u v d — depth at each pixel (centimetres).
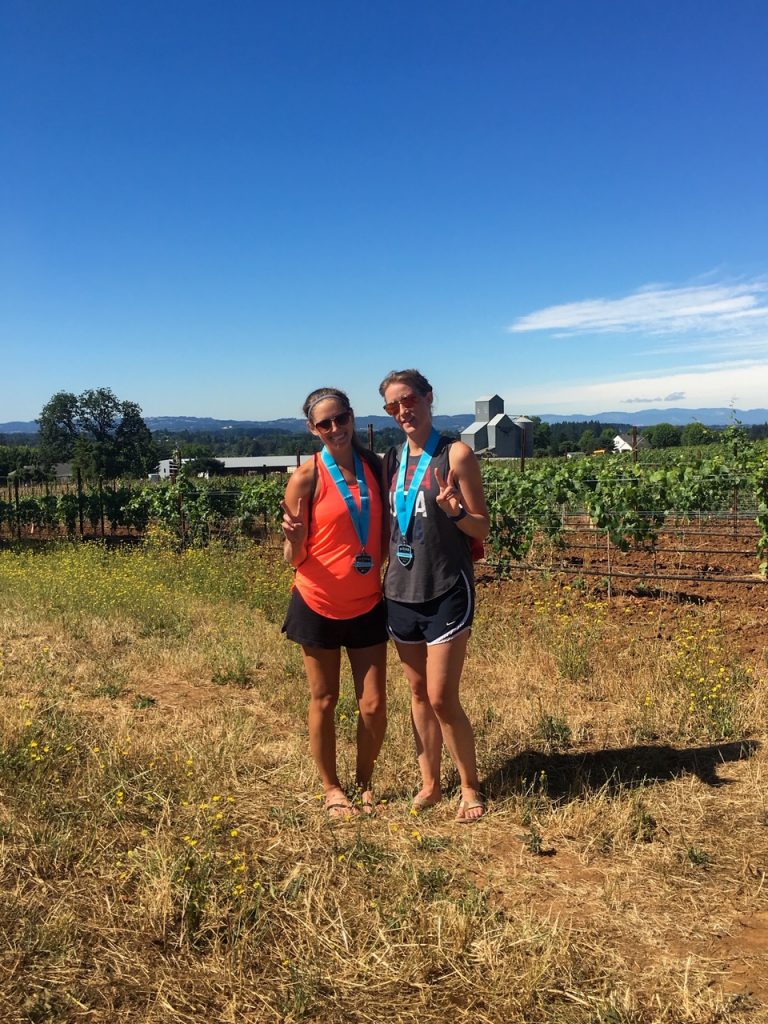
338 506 353
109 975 245
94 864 306
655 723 473
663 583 976
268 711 518
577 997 235
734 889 297
